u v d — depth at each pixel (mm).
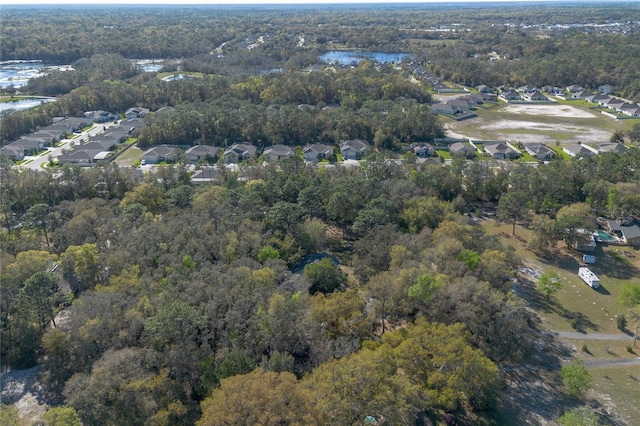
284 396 45281
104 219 90438
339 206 96312
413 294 65250
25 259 72562
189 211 94750
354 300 65188
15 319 65562
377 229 86438
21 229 93500
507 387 62250
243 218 88938
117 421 48844
